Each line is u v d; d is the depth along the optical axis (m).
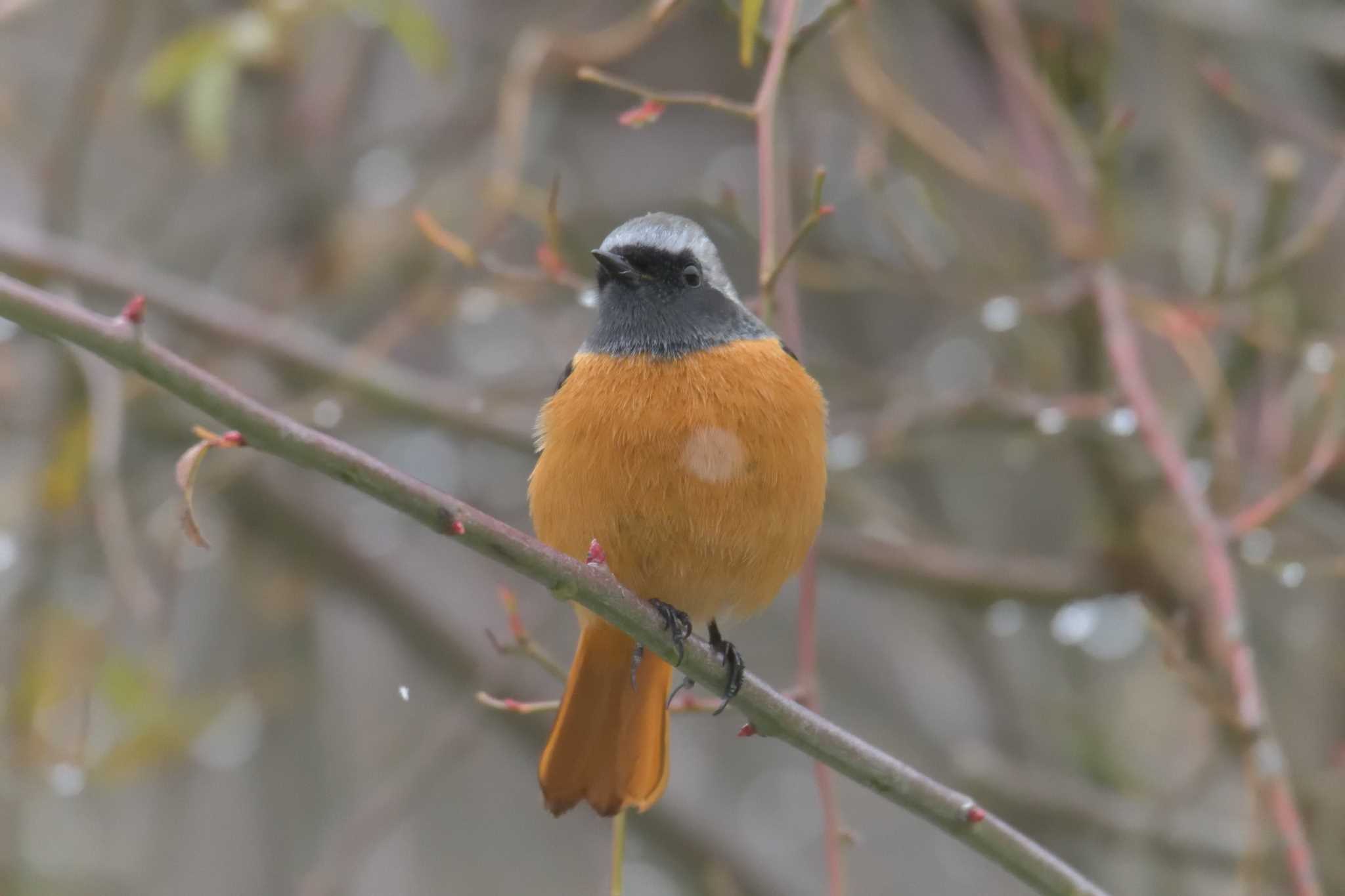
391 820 11.56
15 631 11.35
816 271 11.23
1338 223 12.23
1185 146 12.16
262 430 5.20
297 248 13.30
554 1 14.33
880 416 12.32
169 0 13.03
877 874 14.80
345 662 14.16
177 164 13.22
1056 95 11.09
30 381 12.73
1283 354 11.33
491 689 12.62
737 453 7.13
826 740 6.59
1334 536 11.66
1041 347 12.29
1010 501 15.15
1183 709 13.02
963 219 11.62
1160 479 11.27
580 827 15.02
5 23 10.74
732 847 12.66
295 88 13.13
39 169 12.04
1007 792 12.09
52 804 13.11
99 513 10.30
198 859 12.87
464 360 14.55
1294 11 12.69
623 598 6.17
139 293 10.93
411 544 14.50
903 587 11.86
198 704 11.60
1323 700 12.33
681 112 14.60
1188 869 11.86
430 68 10.54
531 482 7.59
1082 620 11.57
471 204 12.88
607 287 7.63
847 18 10.17
